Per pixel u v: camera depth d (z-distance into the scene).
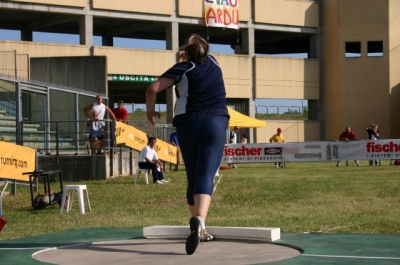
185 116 7.41
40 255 7.93
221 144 7.43
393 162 40.41
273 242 8.48
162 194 20.09
